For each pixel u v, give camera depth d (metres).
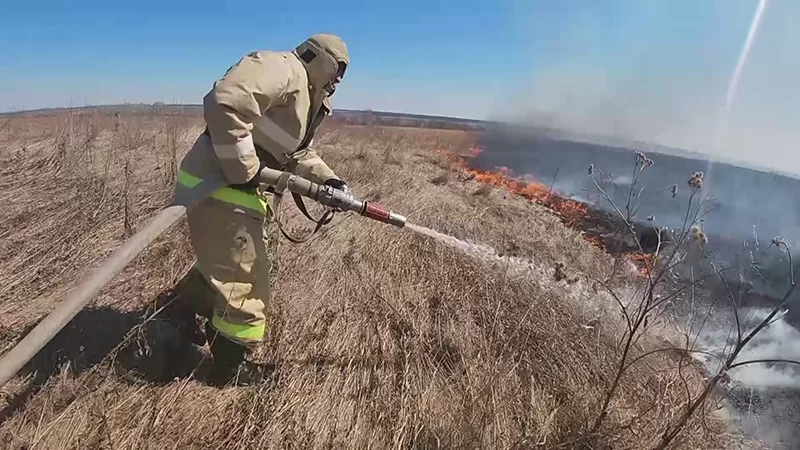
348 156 9.42
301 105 2.71
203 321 3.24
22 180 5.70
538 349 3.44
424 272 4.53
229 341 2.76
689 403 2.61
